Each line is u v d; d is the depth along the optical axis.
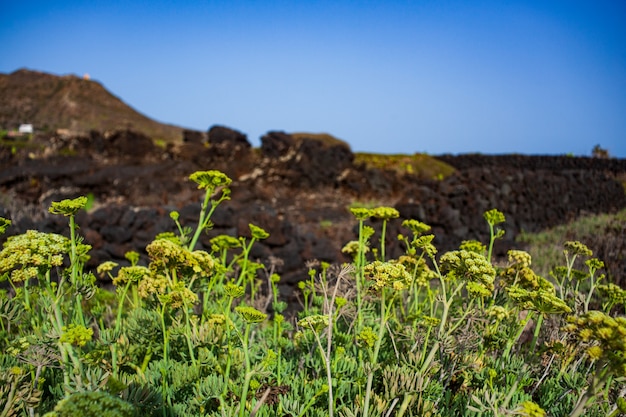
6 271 2.39
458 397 2.55
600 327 1.91
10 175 22.03
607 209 18.02
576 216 16.16
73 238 2.55
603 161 39.59
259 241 6.93
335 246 7.95
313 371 2.91
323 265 3.88
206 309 3.13
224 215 7.80
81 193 19.81
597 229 11.38
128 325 2.95
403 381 2.35
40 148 41.44
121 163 30.78
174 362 2.74
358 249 3.55
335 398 2.50
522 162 42.81
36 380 2.21
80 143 35.84
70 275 2.68
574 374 2.76
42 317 2.98
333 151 27.59
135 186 21.12
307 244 6.90
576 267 7.11
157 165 28.69
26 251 2.30
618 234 10.13
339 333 3.00
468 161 46.78
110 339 2.69
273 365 2.66
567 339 3.05
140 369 2.54
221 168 28.05
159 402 2.20
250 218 7.29
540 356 3.00
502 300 3.29
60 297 2.41
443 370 2.69
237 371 2.67
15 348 2.21
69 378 2.24
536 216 14.72
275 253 6.67
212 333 2.71
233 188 20.30
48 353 2.24
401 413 2.25
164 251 2.69
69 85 117.50
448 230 10.55
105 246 6.94
